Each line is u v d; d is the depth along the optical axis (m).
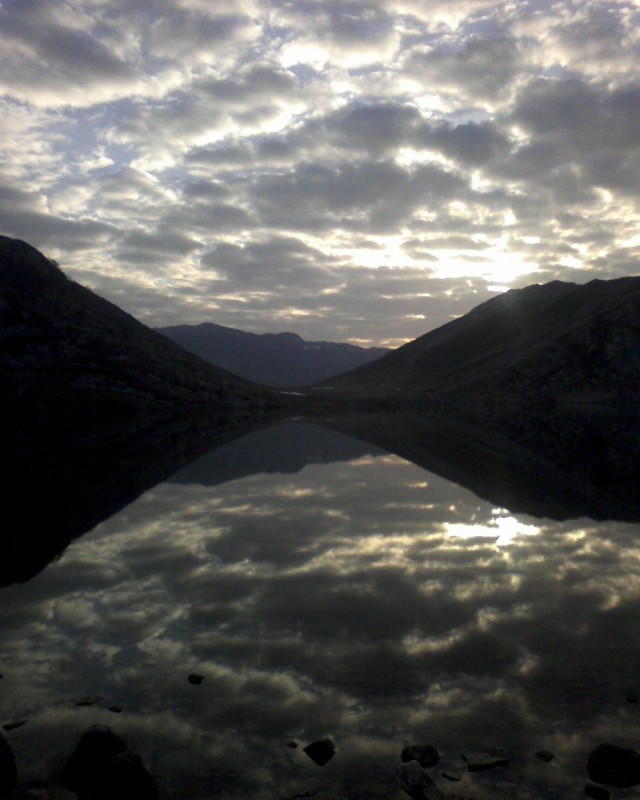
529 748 7.27
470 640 10.20
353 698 8.39
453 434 50.12
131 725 7.77
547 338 118.44
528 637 10.30
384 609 11.59
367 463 31.78
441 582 13.13
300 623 10.95
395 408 95.62
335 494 23.09
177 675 9.06
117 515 19.61
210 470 29.30
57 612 11.50
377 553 15.34
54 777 6.81
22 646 10.06
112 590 12.67
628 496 22.95
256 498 22.36
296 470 29.23
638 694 8.41
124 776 6.44
